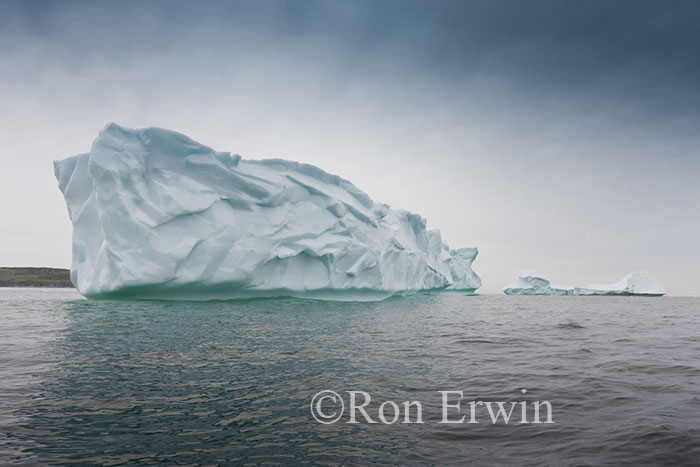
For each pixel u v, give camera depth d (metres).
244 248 21.52
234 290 22.14
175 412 5.35
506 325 16.78
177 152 20.81
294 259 24.48
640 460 4.14
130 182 20.05
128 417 5.14
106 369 7.40
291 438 4.63
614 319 21.66
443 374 7.66
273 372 7.46
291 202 24.39
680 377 7.63
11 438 4.45
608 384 7.06
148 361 8.08
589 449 4.40
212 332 11.70
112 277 19.62
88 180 21.83
